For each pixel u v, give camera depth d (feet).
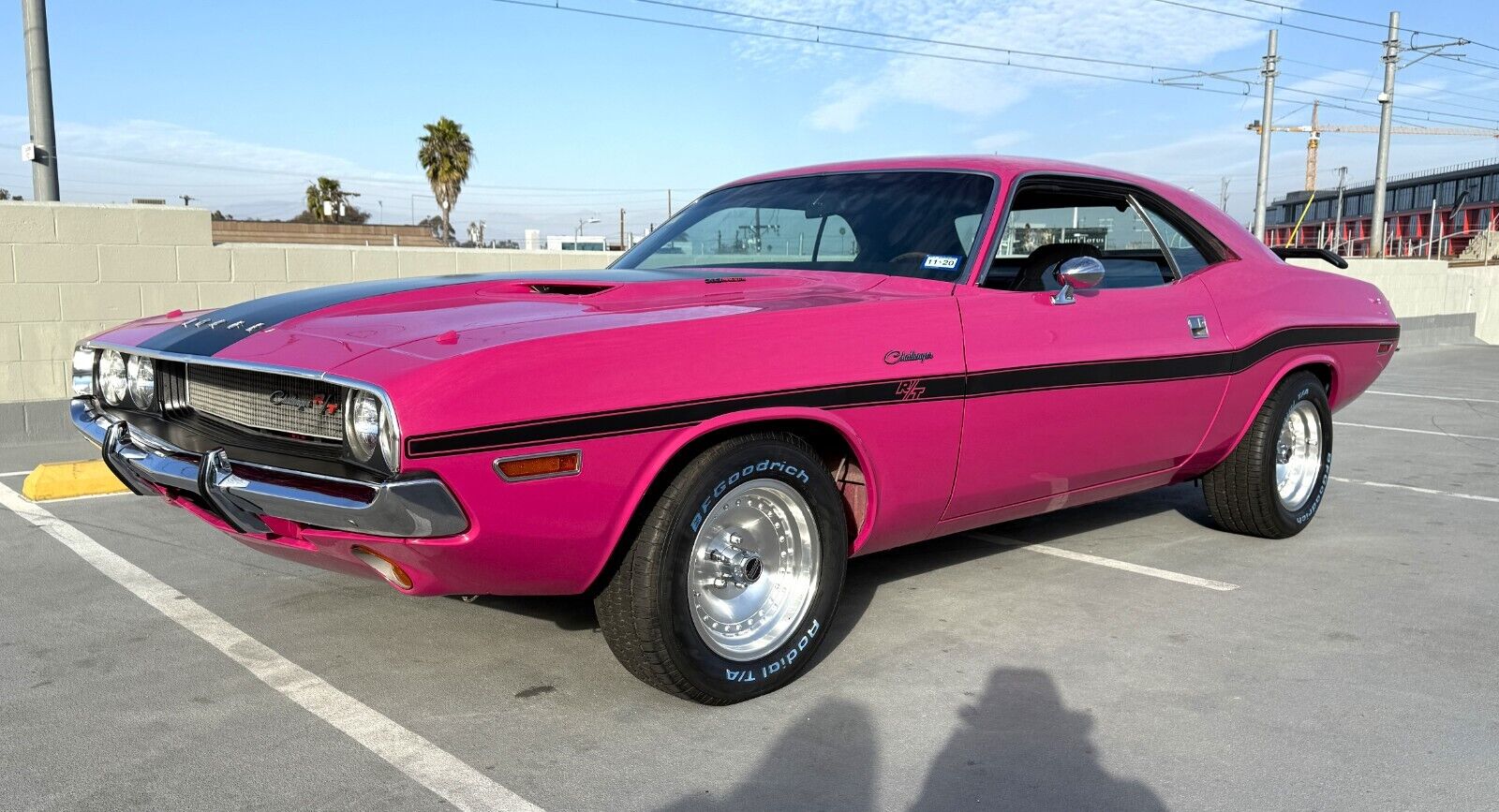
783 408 9.28
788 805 7.82
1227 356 13.64
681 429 8.68
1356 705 9.69
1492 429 27.66
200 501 9.48
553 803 7.80
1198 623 11.86
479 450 7.76
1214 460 14.48
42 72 28.37
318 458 8.21
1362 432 27.09
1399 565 14.34
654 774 8.25
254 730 8.96
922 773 8.33
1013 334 11.20
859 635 11.34
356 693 9.73
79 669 10.28
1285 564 14.32
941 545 15.01
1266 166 89.66
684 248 13.42
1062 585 13.16
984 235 11.53
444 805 7.75
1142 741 8.93
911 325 10.37
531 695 9.72
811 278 11.57
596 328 8.56
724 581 9.42
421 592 8.57
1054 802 7.91
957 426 10.75
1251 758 8.64
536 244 60.70
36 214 22.50
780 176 14.10
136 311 23.81
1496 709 9.64
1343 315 15.81
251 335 9.11
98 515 16.37
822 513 9.87
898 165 13.09
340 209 146.00
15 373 22.67
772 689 9.78
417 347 8.17
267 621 11.64
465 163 116.37
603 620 9.16
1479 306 63.10
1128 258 13.34
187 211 24.16
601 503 8.41
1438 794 8.09
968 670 10.42
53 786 7.97
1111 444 12.51
